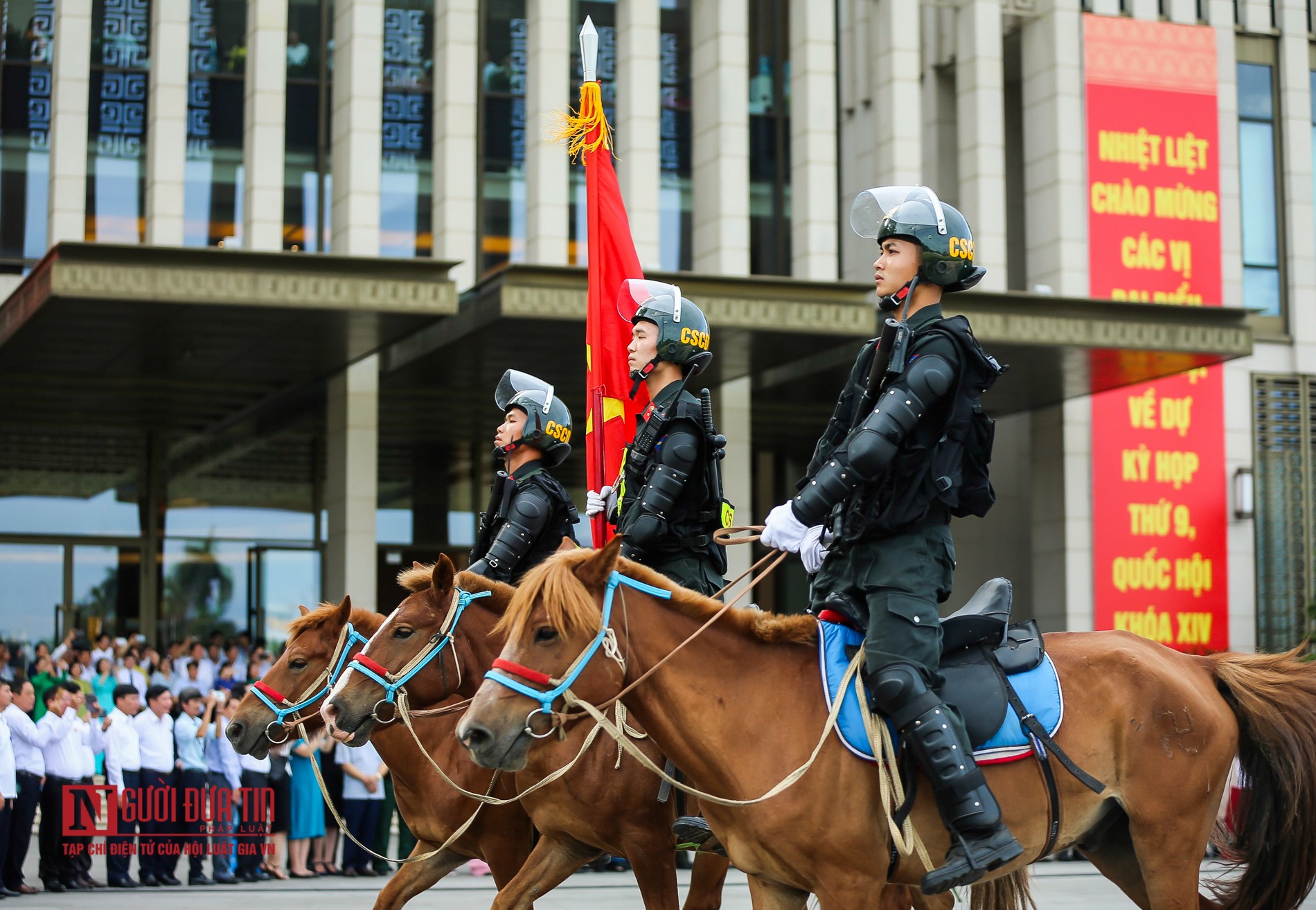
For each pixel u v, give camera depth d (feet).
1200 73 81.10
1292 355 85.71
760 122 79.25
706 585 22.21
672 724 17.51
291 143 74.08
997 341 68.28
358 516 72.08
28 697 42.96
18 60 72.69
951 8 84.43
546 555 25.45
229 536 84.79
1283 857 19.95
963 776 16.80
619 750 21.63
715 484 22.48
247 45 71.56
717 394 77.30
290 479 86.33
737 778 17.33
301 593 85.66
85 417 82.12
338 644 25.12
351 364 71.56
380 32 71.51
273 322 62.18
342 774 47.67
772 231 79.10
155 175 68.64
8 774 40.55
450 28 72.84
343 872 47.14
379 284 60.49
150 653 61.67
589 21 29.91
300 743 45.75
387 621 22.89
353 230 70.38
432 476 90.48
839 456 17.35
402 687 22.45
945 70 85.40
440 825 24.43
